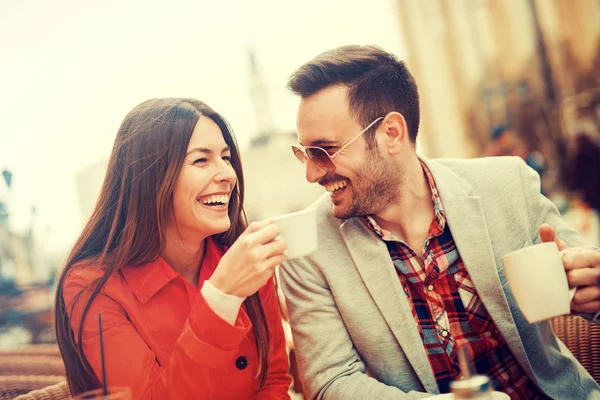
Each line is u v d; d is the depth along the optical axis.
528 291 1.04
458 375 1.48
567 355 1.61
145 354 1.33
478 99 8.51
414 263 1.56
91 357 1.34
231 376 1.45
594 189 6.03
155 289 1.42
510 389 1.47
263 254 1.16
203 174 1.41
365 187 1.53
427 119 9.38
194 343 1.16
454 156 9.21
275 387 1.58
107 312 1.38
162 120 1.43
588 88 6.66
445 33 8.82
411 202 1.58
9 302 4.51
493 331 1.50
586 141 6.29
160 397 1.19
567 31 6.89
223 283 1.17
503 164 1.65
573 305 1.16
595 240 5.35
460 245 1.50
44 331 4.30
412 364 1.46
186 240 1.49
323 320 1.56
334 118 1.50
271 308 1.66
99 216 1.53
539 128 7.17
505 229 1.55
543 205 1.62
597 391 1.55
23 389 1.83
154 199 1.42
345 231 1.60
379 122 1.52
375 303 1.53
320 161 1.52
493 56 8.09
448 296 1.52
